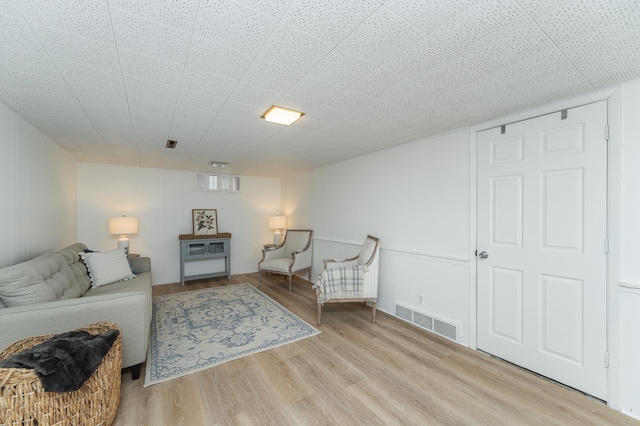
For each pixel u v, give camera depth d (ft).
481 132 8.39
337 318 10.80
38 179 8.93
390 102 6.94
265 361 7.55
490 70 5.39
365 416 5.49
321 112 7.61
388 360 7.64
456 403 5.89
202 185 17.46
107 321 6.04
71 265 8.89
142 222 15.60
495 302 7.98
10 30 4.13
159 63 5.15
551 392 6.31
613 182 5.97
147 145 11.05
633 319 5.69
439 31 4.23
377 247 10.72
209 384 6.52
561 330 6.69
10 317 5.25
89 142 10.46
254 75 5.61
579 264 6.43
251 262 19.22
